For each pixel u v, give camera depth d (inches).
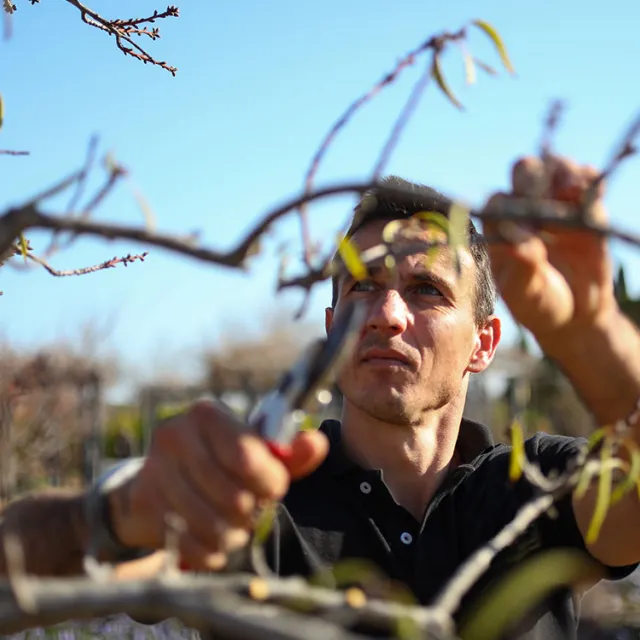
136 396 710.5
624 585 150.1
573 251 39.1
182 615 27.3
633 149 28.4
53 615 29.4
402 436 78.1
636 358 41.2
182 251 29.4
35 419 316.8
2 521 41.9
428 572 70.1
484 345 86.8
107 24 71.2
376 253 35.9
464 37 35.7
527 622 65.5
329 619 30.4
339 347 38.4
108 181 36.5
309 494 74.7
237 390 715.4
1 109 39.2
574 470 39.2
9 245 30.2
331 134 34.9
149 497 37.3
